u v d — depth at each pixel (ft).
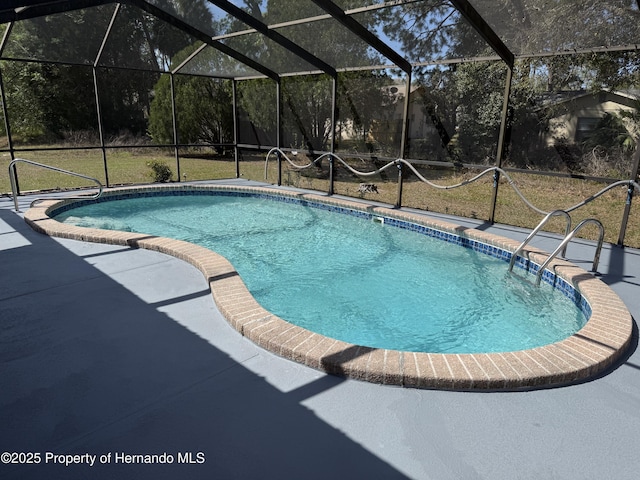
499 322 13.03
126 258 14.66
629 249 17.29
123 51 43.88
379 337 12.09
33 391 7.41
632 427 6.90
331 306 14.05
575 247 17.35
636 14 17.48
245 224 23.82
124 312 10.62
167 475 5.68
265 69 29.17
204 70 33.99
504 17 19.04
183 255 14.48
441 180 34.81
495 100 28.53
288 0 22.49
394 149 34.12
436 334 12.28
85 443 6.23
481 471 5.89
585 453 6.29
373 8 18.80
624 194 28.84
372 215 24.27
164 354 8.72
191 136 48.42
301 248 19.94
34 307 10.78
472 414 7.11
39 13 19.51
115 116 52.37
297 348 8.59
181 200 29.09
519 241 17.94
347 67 27.55
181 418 6.82
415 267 17.53
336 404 7.28
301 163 40.83
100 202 26.86
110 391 7.45
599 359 8.50
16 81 49.62
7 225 18.66
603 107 23.58
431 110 31.60
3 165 47.16
